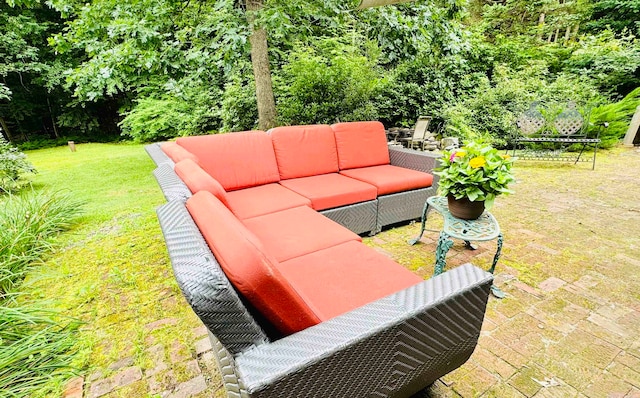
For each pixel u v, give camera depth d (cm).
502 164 189
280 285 74
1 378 131
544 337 156
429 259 233
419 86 615
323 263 149
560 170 465
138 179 484
